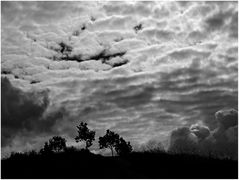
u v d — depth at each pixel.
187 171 29.58
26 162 31.50
